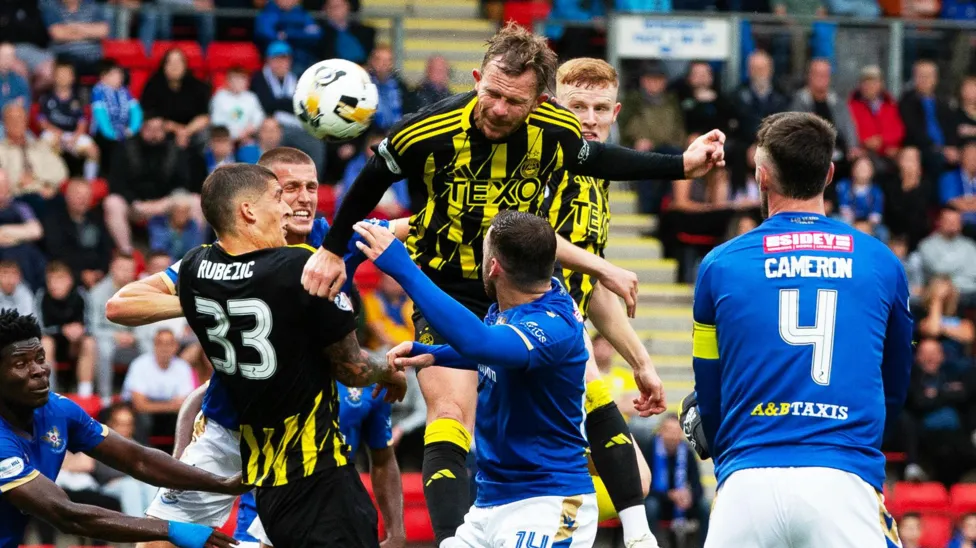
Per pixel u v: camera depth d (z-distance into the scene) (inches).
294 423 597.9
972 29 1814.7
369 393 789.9
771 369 565.0
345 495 601.9
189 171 1581.0
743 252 580.4
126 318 676.1
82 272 1460.4
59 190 1549.0
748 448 565.0
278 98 1646.2
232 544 627.2
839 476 552.7
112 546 1283.2
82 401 1380.4
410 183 656.4
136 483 1257.4
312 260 584.1
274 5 1729.8
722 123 1699.1
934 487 1422.2
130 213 1541.6
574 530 596.1
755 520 560.1
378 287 1429.6
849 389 561.0
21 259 1457.9
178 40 1744.6
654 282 1653.5
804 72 1774.1
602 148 627.5
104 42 1713.8
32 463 655.1
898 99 1793.8
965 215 1738.4
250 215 595.2
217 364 600.4
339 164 1620.3
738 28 1749.5
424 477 647.1
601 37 1760.6
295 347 587.8
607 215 738.2
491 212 627.5
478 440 612.4
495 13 1914.4
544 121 614.9
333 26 1727.4
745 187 1668.3
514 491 595.2
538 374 578.2
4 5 1665.8
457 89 1658.5
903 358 593.6
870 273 572.4
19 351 643.5
